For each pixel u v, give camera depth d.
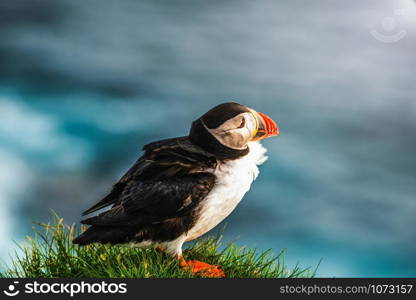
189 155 4.94
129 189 4.86
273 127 5.13
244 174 5.03
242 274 5.36
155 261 5.16
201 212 4.88
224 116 4.97
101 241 4.72
